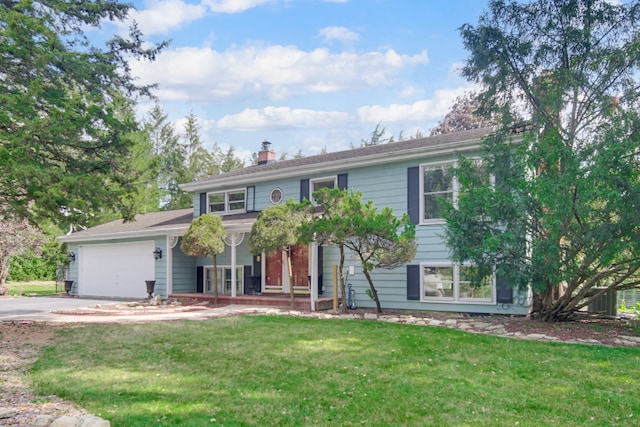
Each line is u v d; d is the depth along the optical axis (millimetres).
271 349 7676
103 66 11203
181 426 4402
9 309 14938
